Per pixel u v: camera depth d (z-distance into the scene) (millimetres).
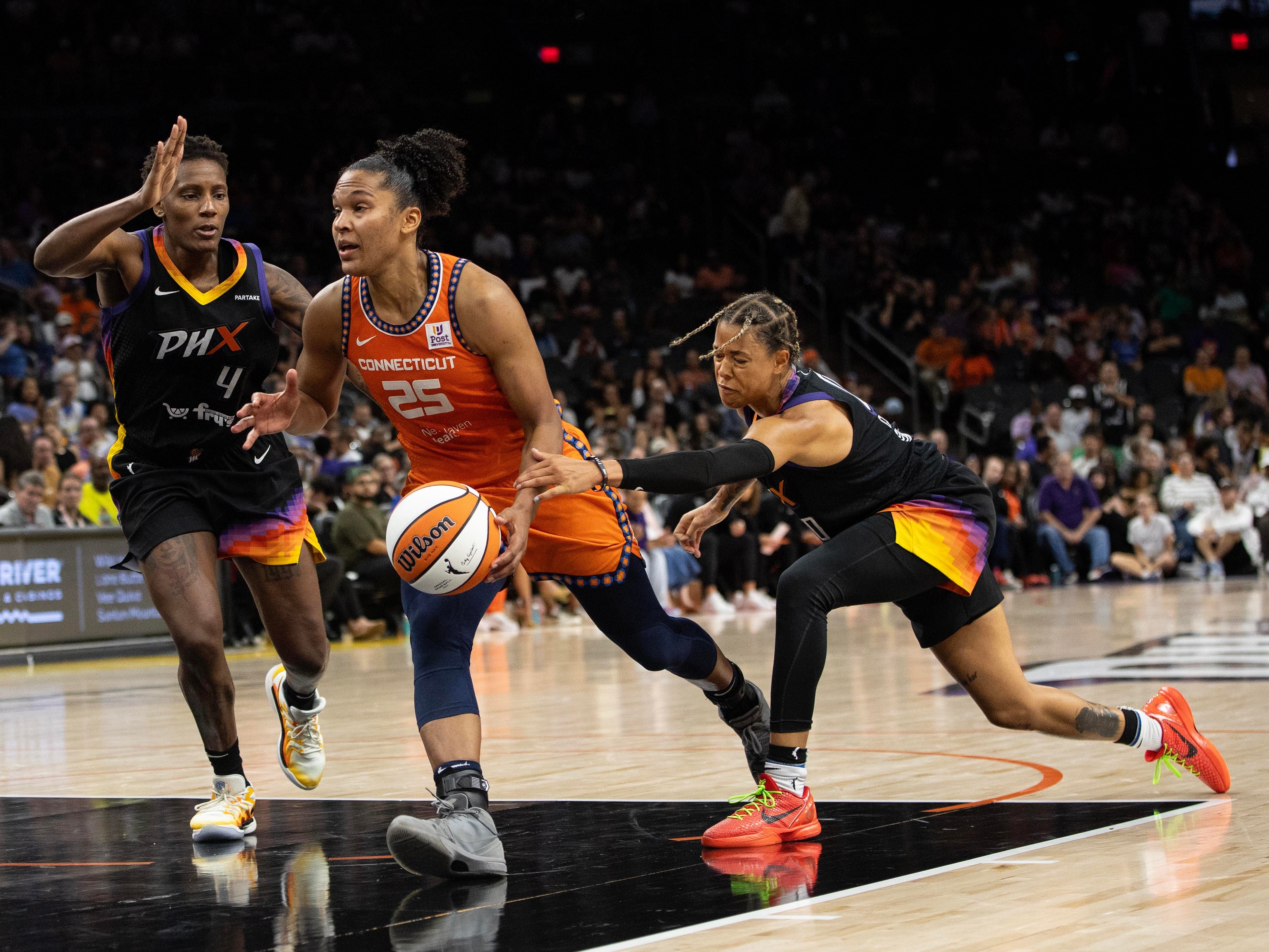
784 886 3801
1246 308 28328
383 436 16734
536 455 4062
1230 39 34188
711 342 24422
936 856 4129
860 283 27031
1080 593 18375
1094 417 22859
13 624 13164
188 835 4895
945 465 4902
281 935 3441
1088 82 33188
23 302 19000
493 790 5648
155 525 4938
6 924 3643
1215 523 20859
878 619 15734
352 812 5242
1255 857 3980
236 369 5004
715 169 29203
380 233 4262
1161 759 5039
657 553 16766
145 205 4598
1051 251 29438
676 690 9391
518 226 26375
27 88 25750
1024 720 4930
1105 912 3410
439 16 30297
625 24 31703
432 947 3281
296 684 5391
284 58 27609
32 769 6676
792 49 32312
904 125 31484
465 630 4457
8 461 14531
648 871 4062
